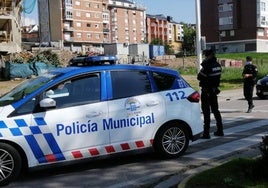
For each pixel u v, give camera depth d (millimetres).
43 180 6434
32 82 6938
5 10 42625
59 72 6891
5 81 31656
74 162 6562
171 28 169875
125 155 7012
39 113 6344
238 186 5145
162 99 7375
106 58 7160
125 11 138125
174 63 53312
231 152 7805
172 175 6492
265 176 5301
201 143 8742
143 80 7328
